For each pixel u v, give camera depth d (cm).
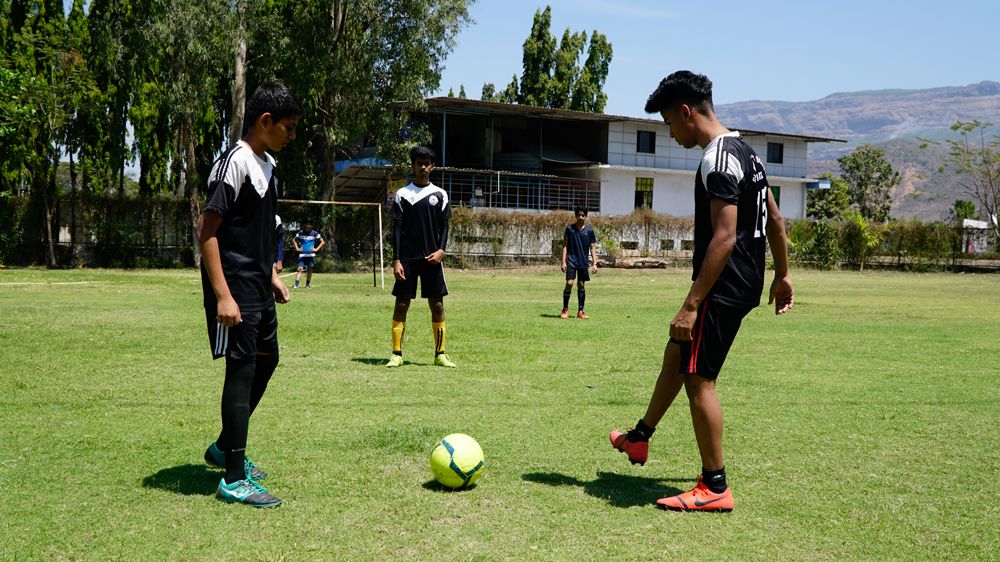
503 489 402
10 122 2691
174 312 1288
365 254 3344
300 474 422
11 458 445
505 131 4525
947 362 884
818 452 483
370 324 1180
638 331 1150
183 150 3222
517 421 558
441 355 814
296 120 398
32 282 2130
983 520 365
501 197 4228
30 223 3069
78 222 3092
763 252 381
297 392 653
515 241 3547
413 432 513
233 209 385
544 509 371
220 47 2903
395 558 310
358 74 3047
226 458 380
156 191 3362
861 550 327
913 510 378
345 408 593
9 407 577
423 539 331
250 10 2902
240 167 382
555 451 477
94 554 310
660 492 400
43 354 826
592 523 354
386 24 3050
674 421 562
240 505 372
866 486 415
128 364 771
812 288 2475
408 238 800
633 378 744
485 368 798
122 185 3288
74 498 378
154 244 3170
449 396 645
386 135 3138
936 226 3916
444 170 3903
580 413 587
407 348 938
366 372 757
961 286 2645
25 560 304
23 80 2659
